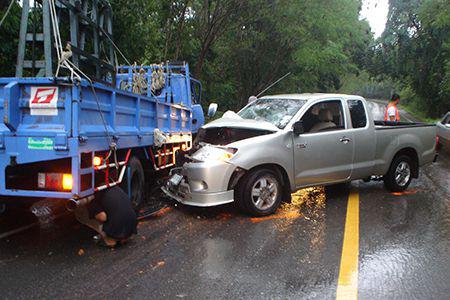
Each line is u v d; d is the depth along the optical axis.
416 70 33.03
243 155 6.05
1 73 8.68
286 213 6.53
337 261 4.61
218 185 5.98
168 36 15.80
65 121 4.45
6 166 4.57
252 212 6.24
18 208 5.71
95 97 4.92
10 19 8.06
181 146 8.68
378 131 7.69
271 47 21.20
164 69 9.84
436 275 4.29
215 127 6.82
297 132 6.45
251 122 6.71
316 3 18.48
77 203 4.51
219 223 5.98
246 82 23.27
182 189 6.38
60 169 4.57
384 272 4.34
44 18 5.65
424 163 8.52
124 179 5.92
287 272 4.31
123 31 11.36
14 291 3.84
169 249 4.95
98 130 4.94
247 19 18.06
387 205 7.14
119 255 4.75
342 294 3.84
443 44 28.22
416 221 6.20
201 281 4.09
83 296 3.76
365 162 7.49
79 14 6.77
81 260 4.60
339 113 7.26
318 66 22.62
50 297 3.73
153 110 6.99
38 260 4.59
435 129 8.78
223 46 20.77
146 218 6.22
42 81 4.43
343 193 8.05
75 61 6.51
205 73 20.72
